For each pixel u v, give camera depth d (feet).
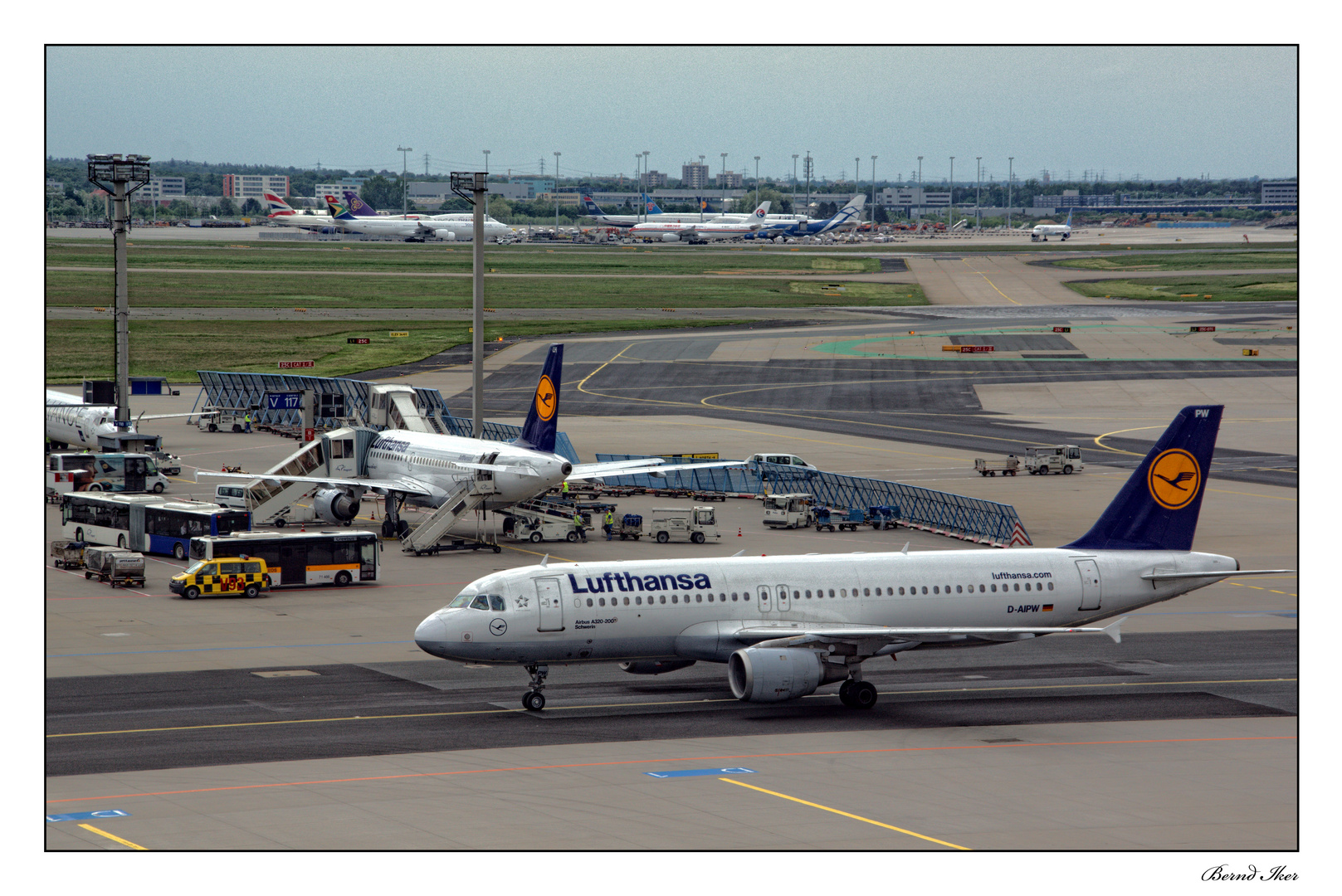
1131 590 384.06
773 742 320.09
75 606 471.21
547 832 250.57
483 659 335.06
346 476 643.86
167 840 243.81
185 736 317.01
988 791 282.97
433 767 293.84
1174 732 333.01
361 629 443.32
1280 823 263.70
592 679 386.73
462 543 599.57
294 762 296.51
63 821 254.68
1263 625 465.06
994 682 386.32
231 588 491.31
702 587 352.69
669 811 265.13
